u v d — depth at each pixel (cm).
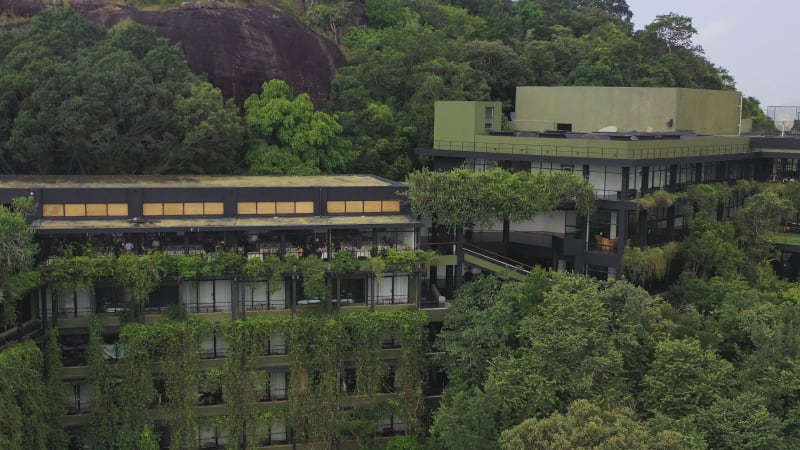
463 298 6525
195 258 5856
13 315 5266
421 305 6788
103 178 7019
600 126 9206
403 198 6669
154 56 8112
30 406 5162
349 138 8806
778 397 5519
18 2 9669
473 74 9894
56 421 5669
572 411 4903
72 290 5853
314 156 8275
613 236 7519
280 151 8188
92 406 5781
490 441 5400
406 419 6284
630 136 8062
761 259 8281
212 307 6109
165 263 5794
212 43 9250
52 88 7312
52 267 5619
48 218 6012
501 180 6850
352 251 6334
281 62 9531
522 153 7888
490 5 13888
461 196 6612
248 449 6075
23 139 7231
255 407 6062
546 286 6222
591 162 7438
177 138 7788
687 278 7706
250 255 6169
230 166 8194
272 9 9912
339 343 6100
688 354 5509
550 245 7769
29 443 5162
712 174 8862
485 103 8394
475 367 6044
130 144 7556
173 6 10169
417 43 9869
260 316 6081
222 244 6206
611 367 5438
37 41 7719
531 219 6962
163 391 5978
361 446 6159
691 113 9369
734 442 5094
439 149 8450
